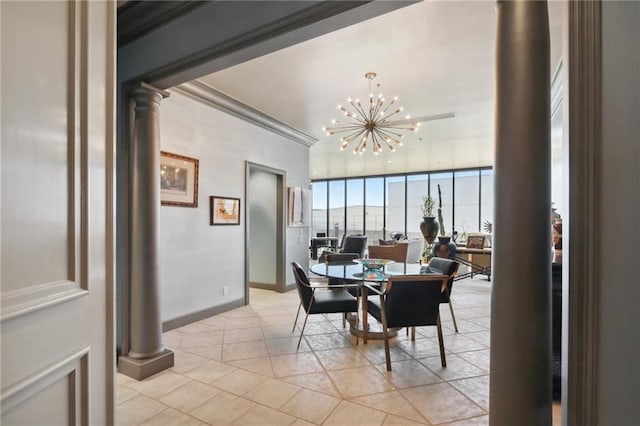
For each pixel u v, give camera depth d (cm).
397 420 209
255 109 468
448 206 976
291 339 348
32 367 75
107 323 101
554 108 393
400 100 430
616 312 103
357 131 555
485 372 275
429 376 267
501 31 133
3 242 68
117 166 276
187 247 391
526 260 126
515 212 128
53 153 82
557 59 315
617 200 103
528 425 125
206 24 218
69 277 87
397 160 840
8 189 70
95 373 96
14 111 71
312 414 215
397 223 1060
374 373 272
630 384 100
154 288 273
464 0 235
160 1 217
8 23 70
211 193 423
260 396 236
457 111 468
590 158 107
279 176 565
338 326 393
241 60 225
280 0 189
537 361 126
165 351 281
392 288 277
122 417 211
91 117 94
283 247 566
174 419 210
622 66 103
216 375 267
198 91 392
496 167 134
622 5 104
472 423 207
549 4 237
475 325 399
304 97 424
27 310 72
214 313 428
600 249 106
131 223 270
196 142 402
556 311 242
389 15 252
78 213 90
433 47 300
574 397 109
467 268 720
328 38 285
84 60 92
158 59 249
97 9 97
